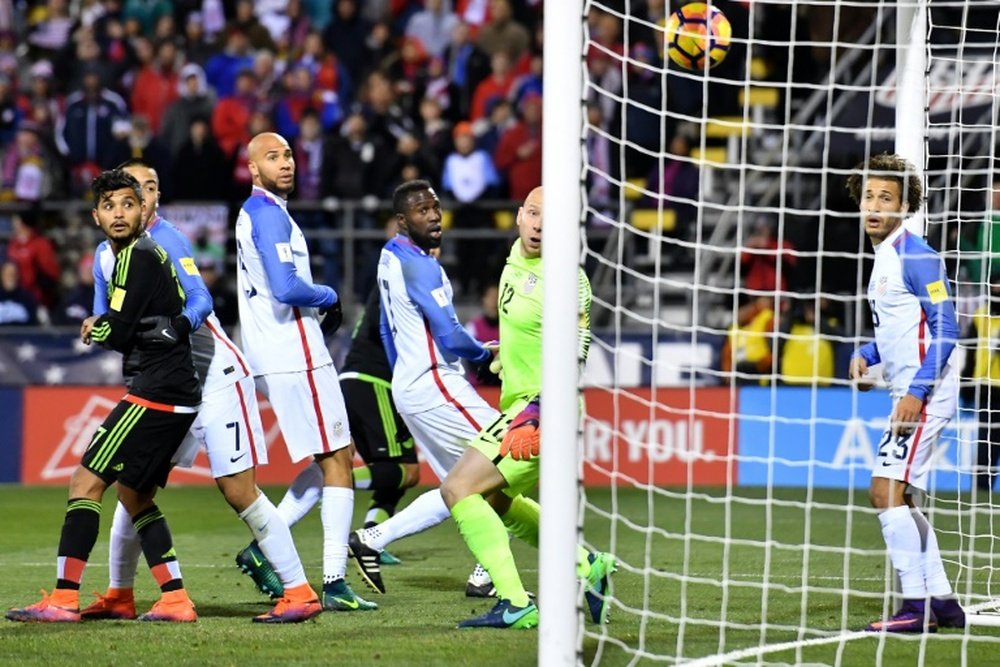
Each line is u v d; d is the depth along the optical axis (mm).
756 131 51219
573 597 16719
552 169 17062
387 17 59031
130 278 20672
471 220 50875
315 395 23203
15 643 19641
